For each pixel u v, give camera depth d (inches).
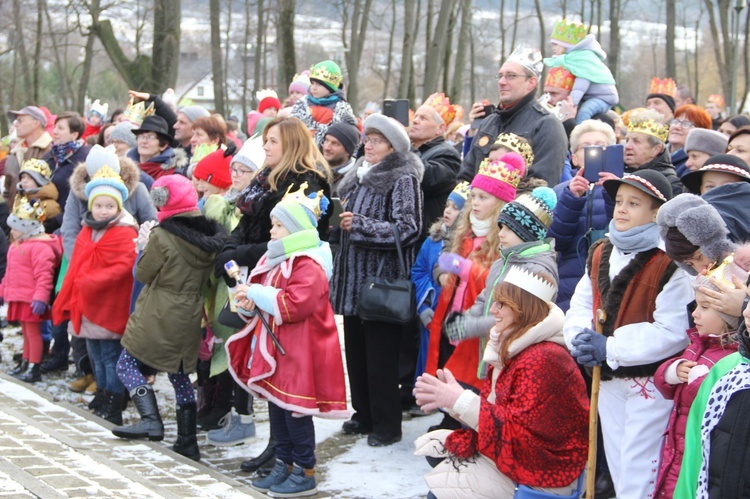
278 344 208.2
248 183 250.2
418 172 246.2
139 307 237.6
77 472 185.9
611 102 325.4
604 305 174.2
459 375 210.1
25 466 186.1
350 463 230.2
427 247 240.4
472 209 219.0
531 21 1589.6
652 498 158.9
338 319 416.2
